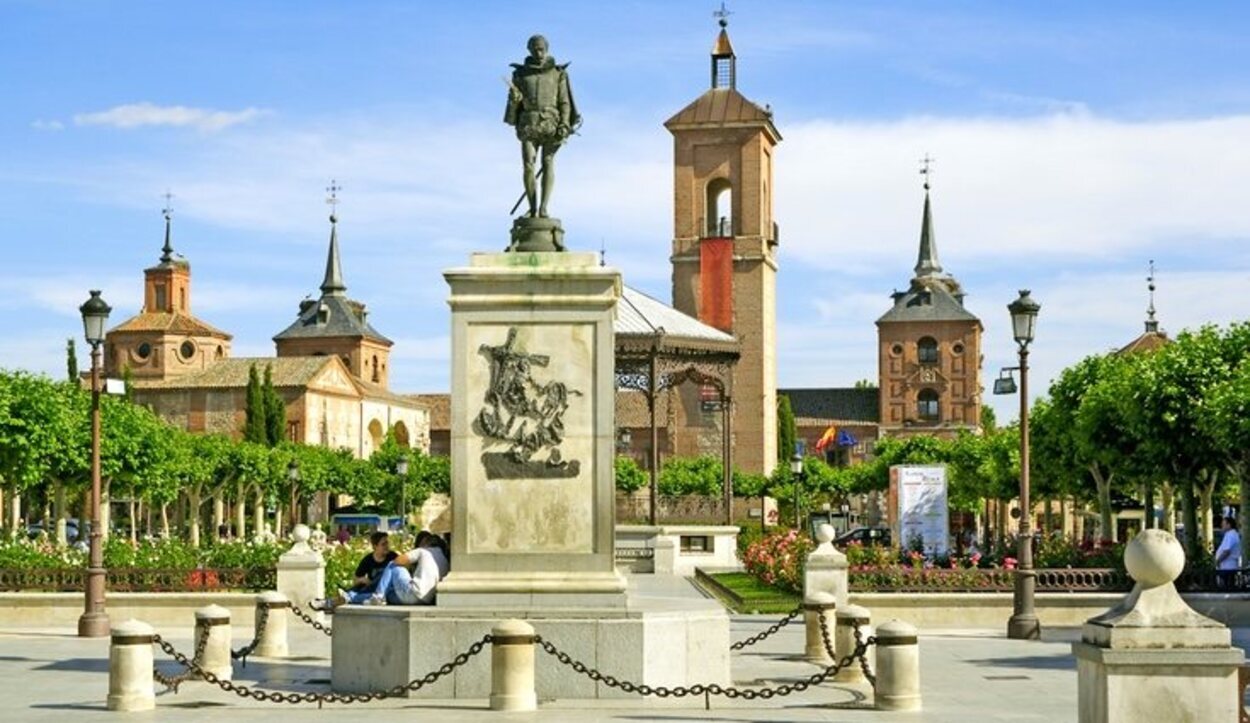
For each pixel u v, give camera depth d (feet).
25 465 204.64
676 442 377.50
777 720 57.77
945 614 107.14
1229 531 115.24
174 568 112.88
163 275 487.61
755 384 380.58
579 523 62.39
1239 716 41.52
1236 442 141.38
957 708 62.69
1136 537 42.86
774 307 399.44
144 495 285.84
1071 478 207.21
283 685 68.13
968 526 367.45
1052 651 89.51
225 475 322.34
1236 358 156.66
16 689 69.05
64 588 112.78
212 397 449.48
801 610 82.23
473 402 62.95
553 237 65.10
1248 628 104.58
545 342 63.00
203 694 65.72
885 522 391.24
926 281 518.78
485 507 62.54
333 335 534.78
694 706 61.00
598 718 56.59
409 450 418.10
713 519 199.52
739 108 385.91
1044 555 120.47
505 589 61.77
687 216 386.32
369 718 56.49
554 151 65.92
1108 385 170.30
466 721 55.67
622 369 181.88
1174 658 41.50
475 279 62.95
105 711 61.11
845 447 528.63
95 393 101.09
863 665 61.82
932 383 510.99
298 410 449.06
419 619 61.26
